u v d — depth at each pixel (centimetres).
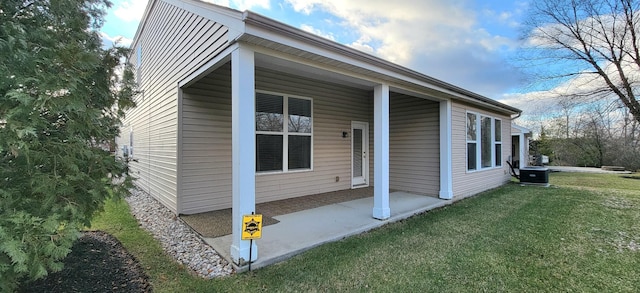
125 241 370
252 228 286
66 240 210
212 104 518
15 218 193
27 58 212
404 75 467
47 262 205
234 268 288
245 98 292
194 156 499
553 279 270
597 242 367
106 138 290
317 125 674
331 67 382
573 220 472
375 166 469
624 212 527
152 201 639
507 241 371
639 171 1531
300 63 346
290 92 618
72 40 243
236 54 293
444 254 328
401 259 314
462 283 262
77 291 234
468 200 651
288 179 620
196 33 407
